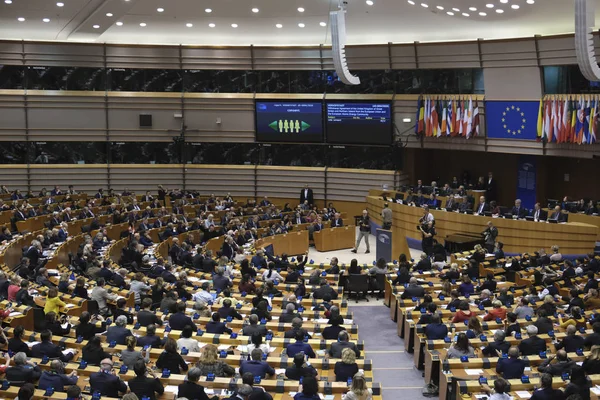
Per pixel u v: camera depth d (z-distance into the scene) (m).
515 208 30.58
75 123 40.72
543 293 20.20
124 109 41.03
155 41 40.84
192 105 41.19
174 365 13.54
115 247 28.33
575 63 31.14
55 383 12.35
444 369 14.62
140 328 16.27
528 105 33.25
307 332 16.41
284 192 41.31
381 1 30.41
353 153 40.12
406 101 37.62
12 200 36.91
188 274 23.05
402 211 34.31
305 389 11.90
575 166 35.81
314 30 38.50
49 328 15.89
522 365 13.93
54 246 26.95
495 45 33.59
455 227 31.42
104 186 41.41
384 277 24.31
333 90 39.84
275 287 21.47
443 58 35.84
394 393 16.56
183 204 38.31
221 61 40.59
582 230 28.06
